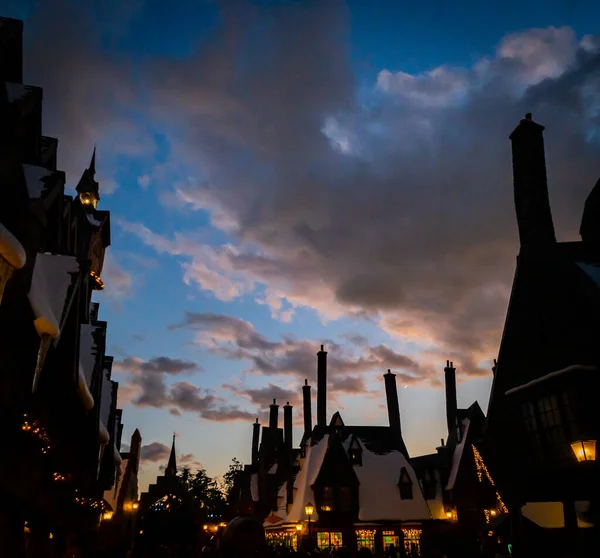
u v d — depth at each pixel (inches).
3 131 437.7
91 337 776.9
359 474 1915.6
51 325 411.2
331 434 1925.4
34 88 484.1
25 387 445.4
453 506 1752.0
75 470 737.0
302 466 2021.4
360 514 1781.5
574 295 629.0
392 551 1108.5
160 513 917.8
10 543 447.8
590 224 747.4
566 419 579.5
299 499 1862.7
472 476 1771.7
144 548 809.5
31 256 428.5
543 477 604.7
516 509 638.5
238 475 2554.1
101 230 1274.6
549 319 647.8
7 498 438.0
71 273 487.8
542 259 687.1
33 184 454.6
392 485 1895.9
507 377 695.7
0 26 467.5
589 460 519.2
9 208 425.1
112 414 1032.2
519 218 741.3
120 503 1696.6
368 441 2084.2
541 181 736.3
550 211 718.5
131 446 2080.5
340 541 1729.8
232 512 2425.0
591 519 532.7
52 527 620.4
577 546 538.3
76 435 702.5
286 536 1911.9
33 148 518.6
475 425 1836.9
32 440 479.2
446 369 2092.8
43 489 557.9
